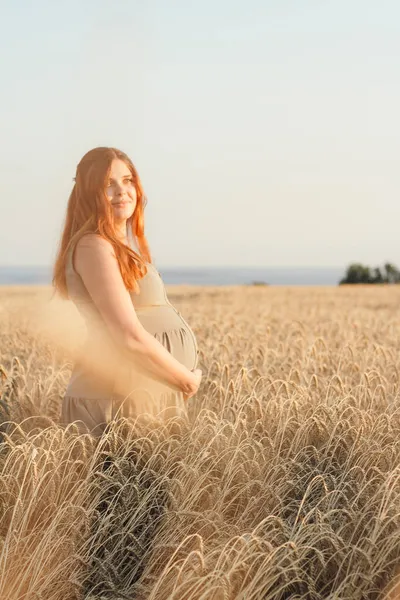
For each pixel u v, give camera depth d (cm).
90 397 373
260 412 461
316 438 451
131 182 370
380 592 306
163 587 309
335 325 1312
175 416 386
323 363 717
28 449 358
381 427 452
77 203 358
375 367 679
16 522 331
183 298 3198
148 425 376
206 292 4234
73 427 374
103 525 348
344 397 508
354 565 313
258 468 384
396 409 493
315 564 330
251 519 374
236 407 494
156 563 338
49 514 353
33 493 340
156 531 352
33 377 629
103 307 344
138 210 379
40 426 487
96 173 353
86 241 346
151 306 377
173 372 362
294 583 322
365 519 357
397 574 321
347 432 438
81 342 377
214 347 813
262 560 320
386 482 344
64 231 368
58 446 380
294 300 2955
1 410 490
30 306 1683
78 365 378
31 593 307
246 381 538
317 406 462
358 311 1934
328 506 358
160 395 379
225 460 398
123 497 351
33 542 334
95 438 364
